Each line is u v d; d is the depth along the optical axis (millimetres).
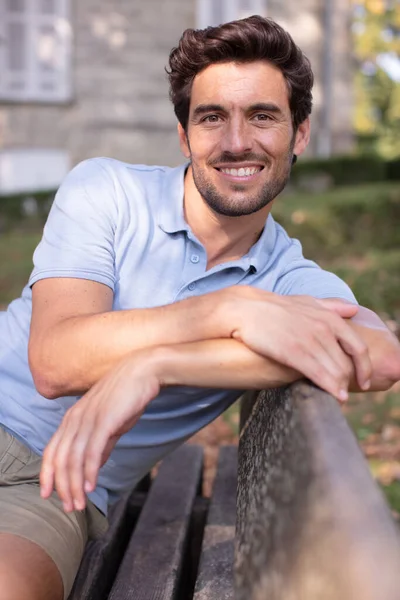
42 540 1694
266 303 1487
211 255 1973
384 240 8992
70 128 13875
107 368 1572
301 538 971
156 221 1953
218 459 2939
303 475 1052
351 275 6957
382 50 22281
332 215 8789
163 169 2092
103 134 13930
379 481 3754
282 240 2088
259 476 1352
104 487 2010
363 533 886
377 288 6789
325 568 900
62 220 1901
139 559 2066
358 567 854
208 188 1859
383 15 22000
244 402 2113
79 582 1878
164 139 14047
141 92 13922
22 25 13641
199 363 1473
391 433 4340
